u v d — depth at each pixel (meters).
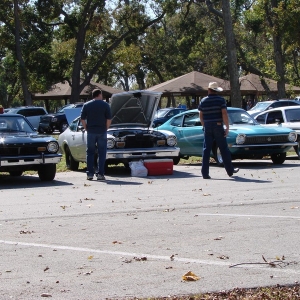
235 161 20.94
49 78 58.38
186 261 7.21
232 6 53.88
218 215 10.12
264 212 10.28
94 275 6.74
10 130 16.91
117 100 17.27
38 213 10.87
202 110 15.67
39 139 15.77
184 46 69.62
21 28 55.28
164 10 53.47
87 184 15.33
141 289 6.20
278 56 44.41
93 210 11.03
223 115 15.55
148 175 17.00
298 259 7.20
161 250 7.79
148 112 17.94
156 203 11.67
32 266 7.18
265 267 6.88
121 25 56.25
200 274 6.68
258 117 23.05
